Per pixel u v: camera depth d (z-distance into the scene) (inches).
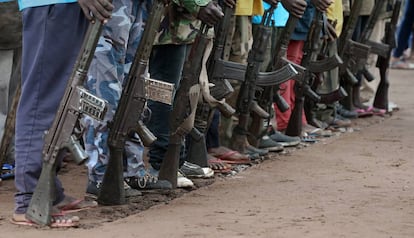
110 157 450.0
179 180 503.5
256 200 478.9
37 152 408.5
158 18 440.1
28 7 403.2
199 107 531.8
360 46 753.0
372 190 508.7
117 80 452.4
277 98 614.5
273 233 407.8
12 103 505.4
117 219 430.3
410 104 924.6
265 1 571.8
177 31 503.5
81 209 442.3
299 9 584.7
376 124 786.2
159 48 511.8
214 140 584.7
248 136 603.5
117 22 443.8
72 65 407.8
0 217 429.4
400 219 440.1
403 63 1256.8
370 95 837.8
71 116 397.4
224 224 422.9
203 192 499.2
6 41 507.5
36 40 404.8
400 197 490.9
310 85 681.6
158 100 441.7
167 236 398.6
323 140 698.2
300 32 656.4
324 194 496.1
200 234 403.2
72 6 402.3
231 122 590.9
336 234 408.5
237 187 514.6
